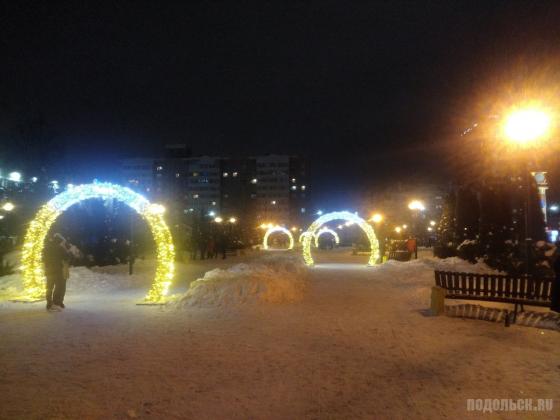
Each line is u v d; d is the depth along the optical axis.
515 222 22.83
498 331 10.50
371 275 24.91
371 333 10.37
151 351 8.76
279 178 141.00
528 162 18.88
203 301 14.20
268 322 11.65
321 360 8.17
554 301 9.20
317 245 68.06
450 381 7.06
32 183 44.09
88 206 31.02
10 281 18.89
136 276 23.30
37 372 7.42
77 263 28.41
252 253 57.94
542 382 7.04
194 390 6.62
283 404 6.13
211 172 140.25
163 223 16.05
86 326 11.13
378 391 6.62
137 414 5.77
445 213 33.12
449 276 12.98
